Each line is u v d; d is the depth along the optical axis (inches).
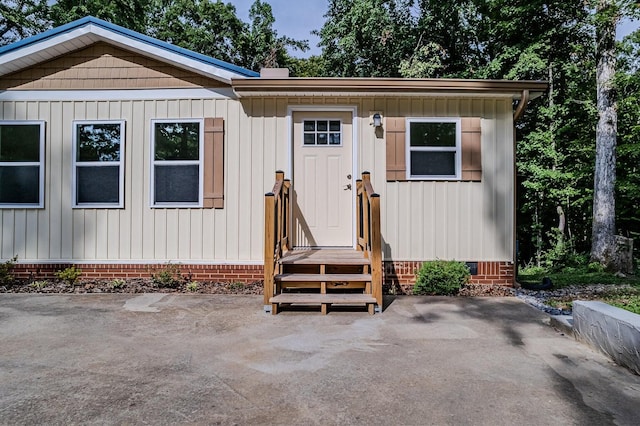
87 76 236.2
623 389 101.4
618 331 117.4
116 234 232.7
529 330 150.9
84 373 110.2
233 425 83.7
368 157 231.6
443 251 228.7
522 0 421.7
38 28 602.9
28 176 235.8
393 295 210.5
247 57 789.2
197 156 233.3
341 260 188.5
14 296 202.4
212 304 188.1
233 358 121.7
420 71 480.7
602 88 346.3
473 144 229.6
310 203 234.2
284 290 200.1
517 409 91.0
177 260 231.3
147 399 95.1
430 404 93.3
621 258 333.7
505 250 229.6
